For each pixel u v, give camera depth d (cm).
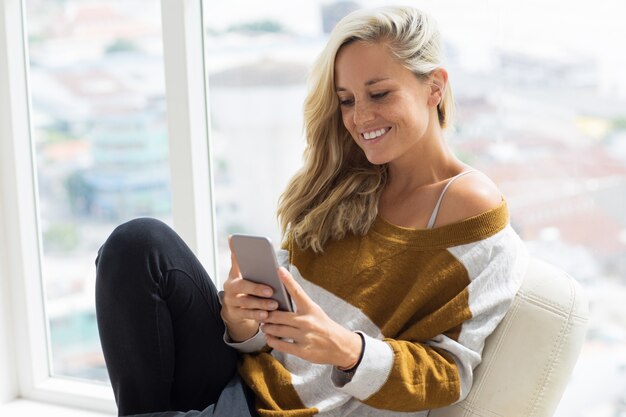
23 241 248
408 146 155
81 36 239
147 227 151
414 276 151
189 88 213
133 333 149
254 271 141
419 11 158
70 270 252
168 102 216
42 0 243
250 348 160
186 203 218
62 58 243
